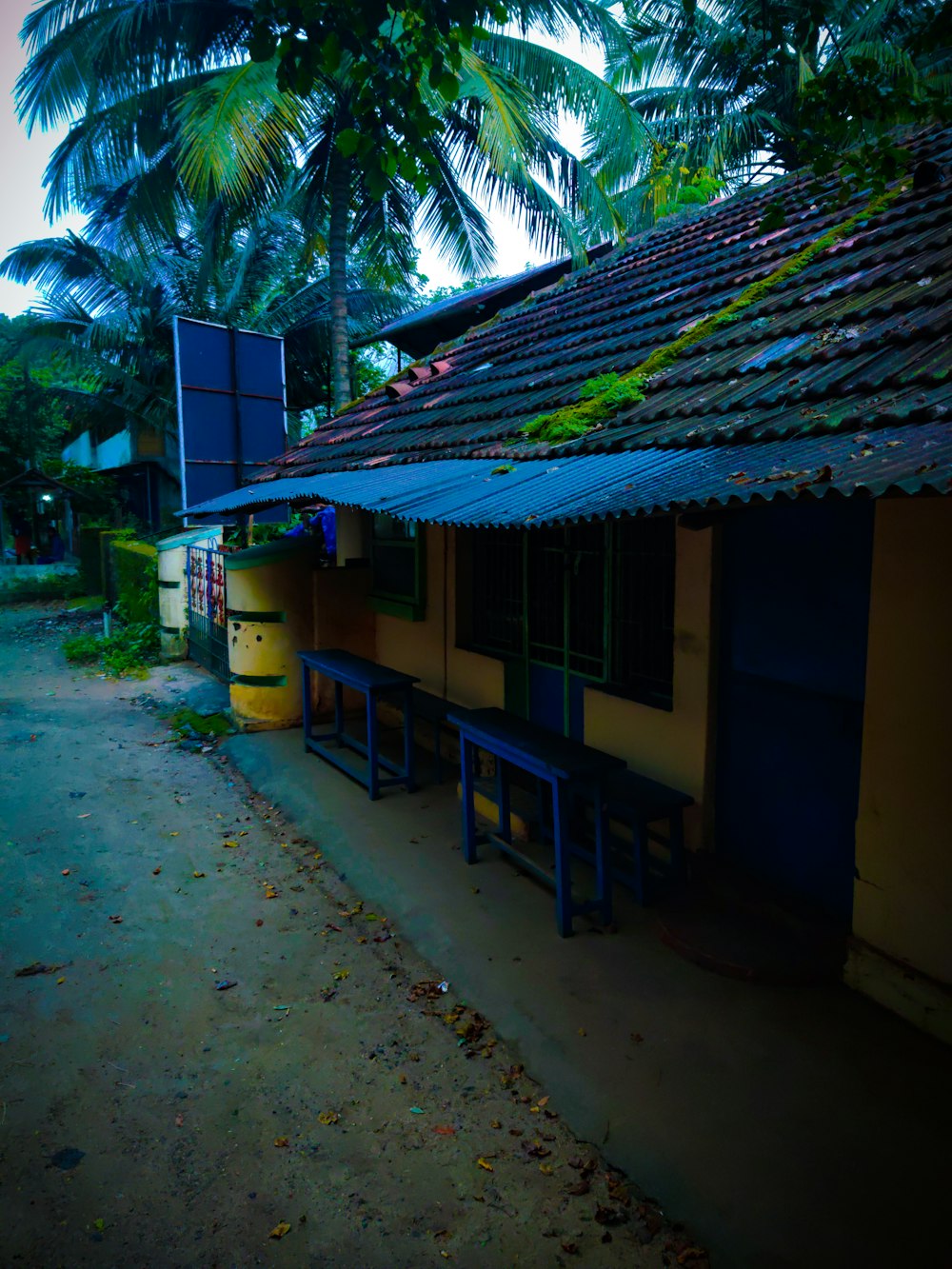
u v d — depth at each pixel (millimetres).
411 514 4246
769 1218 2727
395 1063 3605
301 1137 3189
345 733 7719
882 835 3654
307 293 19812
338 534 9438
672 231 9414
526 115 11078
